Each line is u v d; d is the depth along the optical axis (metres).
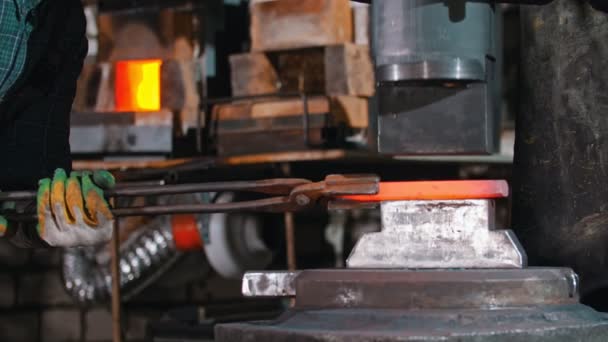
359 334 2.36
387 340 2.33
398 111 2.84
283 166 5.29
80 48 3.53
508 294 2.49
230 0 5.83
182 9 5.60
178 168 5.16
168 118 5.57
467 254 2.64
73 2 3.49
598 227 2.99
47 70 3.41
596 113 2.99
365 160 5.43
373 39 2.79
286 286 2.71
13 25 3.20
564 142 3.05
